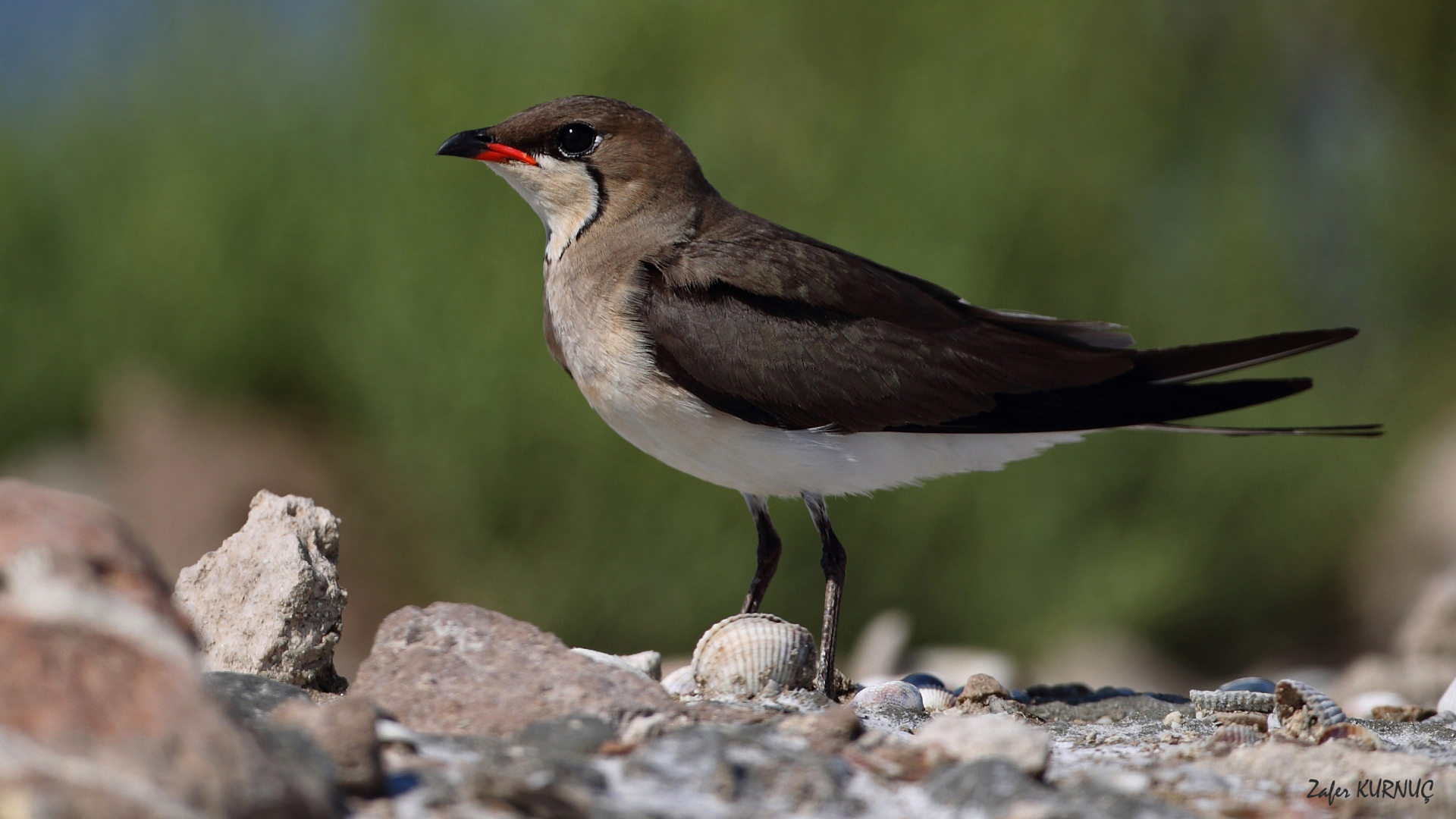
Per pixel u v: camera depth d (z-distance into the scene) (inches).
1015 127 650.8
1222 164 756.0
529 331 611.5
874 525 620.1
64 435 808.3
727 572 606.5
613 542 611.2
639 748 164.4
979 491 636.1
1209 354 271.3
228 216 734.5
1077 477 663.1
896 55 655.8
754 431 261.4
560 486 616.4
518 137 279.4
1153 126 716.7
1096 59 685.9
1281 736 206.1
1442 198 837.2
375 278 648.4
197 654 137.3
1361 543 746.2
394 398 637.9
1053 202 656.4
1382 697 291.6
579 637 625.9
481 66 640.4
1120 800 149.9
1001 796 152.2
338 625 220.7
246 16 768.9
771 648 226.4
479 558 629.3
